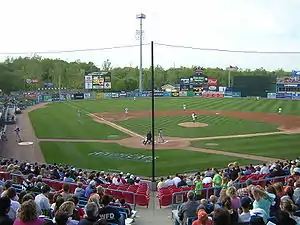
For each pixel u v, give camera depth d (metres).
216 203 11.44
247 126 54.56
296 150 37.91
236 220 9.50
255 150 37.94
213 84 117.25
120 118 64.88
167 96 119.06
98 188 13.58
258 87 109.44
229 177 20.78
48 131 51.16
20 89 137.38
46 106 89.19
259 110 76.44
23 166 24.52
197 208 11.07
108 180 22.95
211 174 23.78
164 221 16.20
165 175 28.98
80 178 20.83
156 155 35.91
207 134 47.75
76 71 173.25
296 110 75.94
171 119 63.00
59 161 34.00
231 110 76.81
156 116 67.50
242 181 19.98
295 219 9.58
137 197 19.17
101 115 69.56
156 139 44.31
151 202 20.48
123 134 48.22
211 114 70.19
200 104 90.00
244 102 94.44
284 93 105.75
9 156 36.41
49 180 19.42
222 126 54.62
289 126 54.53
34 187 15.54
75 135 47.75
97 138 45.47
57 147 40.31
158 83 165.25
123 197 19.27
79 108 83.12
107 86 116.69
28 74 167.50
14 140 44.84
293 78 104.88
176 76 173.00
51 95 107.06
